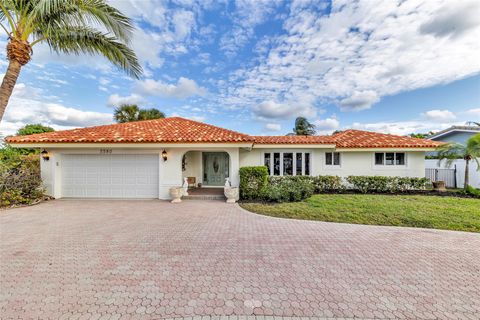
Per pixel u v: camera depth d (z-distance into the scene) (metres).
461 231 7.37
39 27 8.76
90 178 13.51
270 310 3.38
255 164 17.06
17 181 11.74
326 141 15.77
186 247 5.97
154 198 13.40
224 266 4.85
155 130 14.69
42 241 6.42
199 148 13.30
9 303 3.55
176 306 3.48
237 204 11.72
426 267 4.82
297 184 13.76
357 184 15.23
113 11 9.22
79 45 10.05
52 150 13.33
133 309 3.40
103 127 15.56
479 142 13.12
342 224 8.17
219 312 3.34
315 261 5.10
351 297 3.72
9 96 8.38
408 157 16.33
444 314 3.32
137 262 5.05
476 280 4.29
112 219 8.87
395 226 7.96
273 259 5.21
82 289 3.96
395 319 3.21
